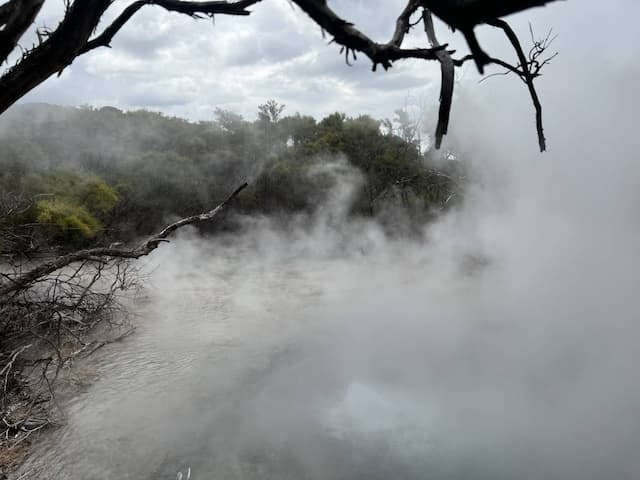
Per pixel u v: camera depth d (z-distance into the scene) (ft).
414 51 2.59
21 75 3.49
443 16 2.04
